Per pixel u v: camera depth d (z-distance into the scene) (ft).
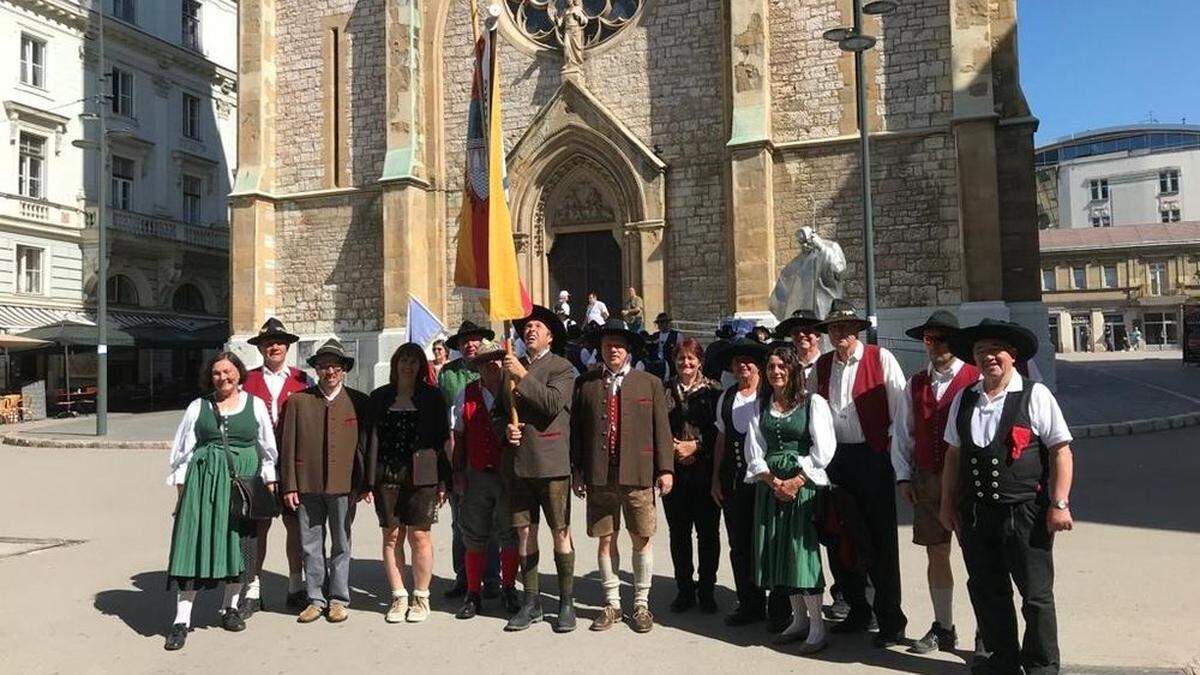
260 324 75.97
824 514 18.72
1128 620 19.10
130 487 43.06
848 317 19.58
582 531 31.19
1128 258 205.67
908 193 61.16
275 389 25.14
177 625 19.85
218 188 126.31
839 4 63.00
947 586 18.40
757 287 60.90
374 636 20.29
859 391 19.42
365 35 76.48
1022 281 58.75
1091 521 28.99
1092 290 208.64
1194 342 114.11
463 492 22.02
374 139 75.66
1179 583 21.76
